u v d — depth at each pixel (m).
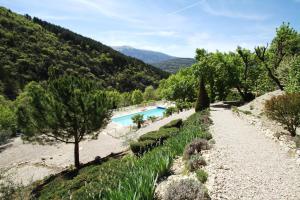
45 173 20.48
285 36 37.34
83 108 18.36
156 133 18.44
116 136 31.67
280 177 8.76
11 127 34.53
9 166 22.84
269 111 16.75
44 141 20.30
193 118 22.98
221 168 8.81
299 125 16.03
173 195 6.41
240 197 6.91
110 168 11.16
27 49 104.44
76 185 11.38
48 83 18.95
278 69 34.16
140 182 6.62
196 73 41.62
